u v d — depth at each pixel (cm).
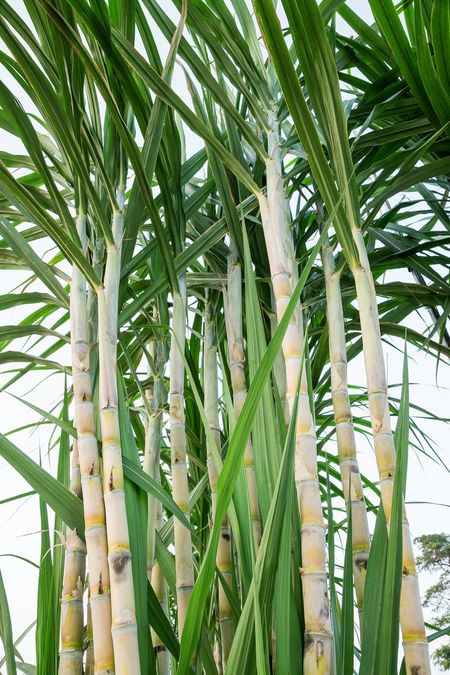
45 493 110
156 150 134
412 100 159
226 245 162
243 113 170
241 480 112
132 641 97
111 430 109
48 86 115
